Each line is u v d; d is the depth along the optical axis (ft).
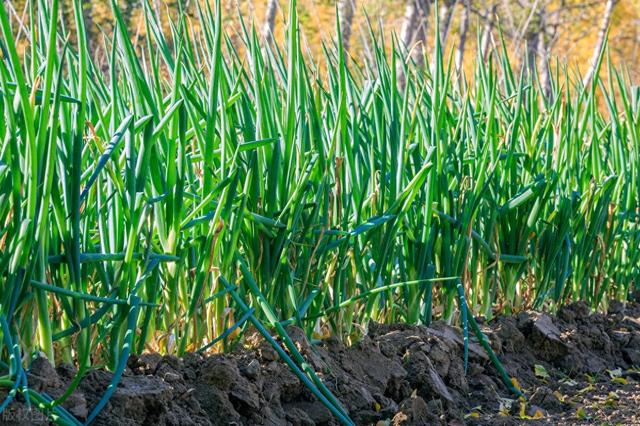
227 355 11.50
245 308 11.17
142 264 10.32
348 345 13.37
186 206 11.84
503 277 16.72
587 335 17.01
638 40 81.05
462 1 60.64
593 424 13.03
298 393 11.70
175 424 9.86
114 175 10.05
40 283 9.11
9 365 9.00
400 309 14.61
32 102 8.80
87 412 9.24
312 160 12.63
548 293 17.52
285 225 11.89
